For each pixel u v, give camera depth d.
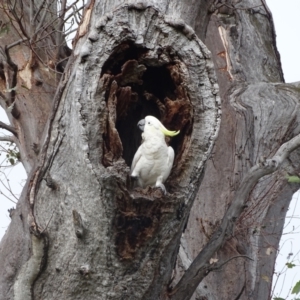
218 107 8.88
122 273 8.74
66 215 8.68
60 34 12.76
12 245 9.16
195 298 12.52
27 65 12.71
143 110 9.96
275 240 13.95
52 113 8.91
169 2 9.37
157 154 9.01
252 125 14.20
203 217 13.41
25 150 12.01
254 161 13.83
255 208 13.58
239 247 13.29
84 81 8.51
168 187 8.91
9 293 8.97
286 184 14.05
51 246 8.79
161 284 9.14
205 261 9.84
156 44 8.79
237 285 13.15
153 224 8.56
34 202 8.91
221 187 13.66
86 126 8.40
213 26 15.77
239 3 16.06
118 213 8.45
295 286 9.84
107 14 8.65
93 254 8.62
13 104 12.24
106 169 8.37
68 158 8.67
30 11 12.95
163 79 9.23
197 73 8.86
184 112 8.95
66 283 8.79
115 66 8.89
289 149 10.37
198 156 8.84
